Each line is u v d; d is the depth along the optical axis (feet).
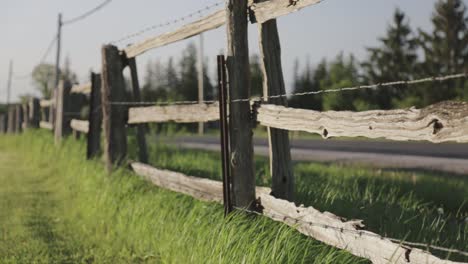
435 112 7.68
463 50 116.67
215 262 11.83
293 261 10.56
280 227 11.59
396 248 8.25
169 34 18.45
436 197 19.26
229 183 13.85
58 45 56.59
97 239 17.12
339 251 10.39
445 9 118.62
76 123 34.78
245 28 13.75
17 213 21.24
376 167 29.40
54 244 16.67
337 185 20.11
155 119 20.16
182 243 13.76
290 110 11.66
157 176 19.26
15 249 16.10
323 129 10.42
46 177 30.91
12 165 39.04
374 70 126.00
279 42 13.14
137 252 15.49
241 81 13.76
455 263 7.29
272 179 13.07
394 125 8.48
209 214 14.05
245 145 13.66
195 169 24.25
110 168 23.45
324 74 171.32
